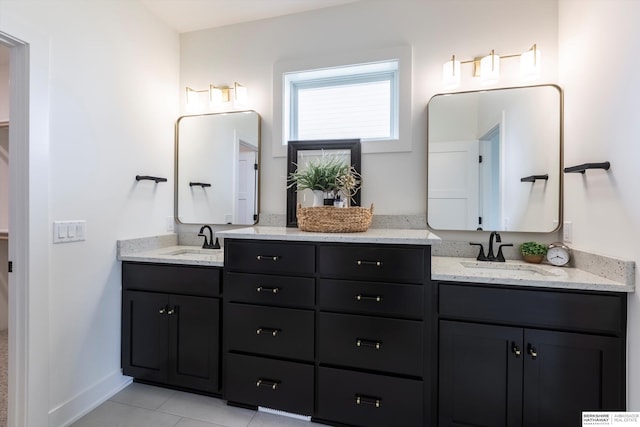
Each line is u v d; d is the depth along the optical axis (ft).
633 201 4.10
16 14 4.58
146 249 7.14
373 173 7.07
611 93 4.53
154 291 6.30
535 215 6.15
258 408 5.72
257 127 7.70
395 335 4.97
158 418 5.49
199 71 8.21
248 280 5.63
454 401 4.85
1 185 9.29
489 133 6.42
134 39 6.89
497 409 4.69
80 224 5.63
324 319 5.26
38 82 4.89
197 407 5.81
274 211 7.67
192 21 7.82
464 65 6.59
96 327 5.94
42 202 4.95
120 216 6.54
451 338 4.85
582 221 5.33
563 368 4.45
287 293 5.43
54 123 5.16
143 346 6.34
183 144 8.20
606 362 4.29
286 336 5.43
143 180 7.14
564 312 4.43
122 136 6.57
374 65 7.10
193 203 8.11
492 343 4.70
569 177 5.79
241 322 5.66
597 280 4.47
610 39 4.56
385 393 5.01
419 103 6.82
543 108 6.13
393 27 6.94
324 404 5.26
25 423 4.73
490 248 6.12
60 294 5.27
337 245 5.20
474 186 6.48
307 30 7.45
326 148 7.31
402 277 4.96
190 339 6.05
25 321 4.77
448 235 6.65
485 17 6.48
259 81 7.79
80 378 5.60
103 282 6.12
